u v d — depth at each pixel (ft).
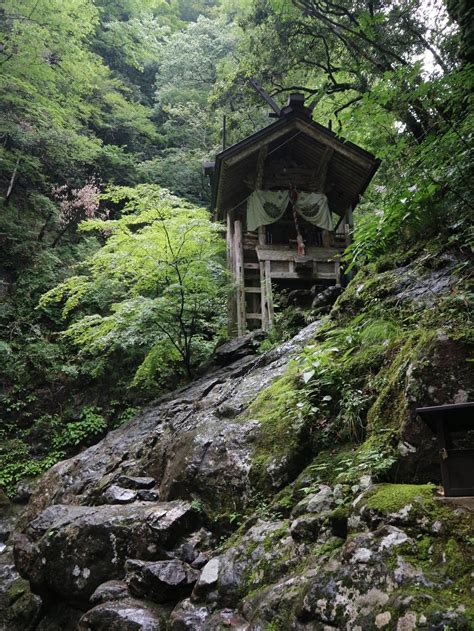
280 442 15.47
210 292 32.37
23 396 38.75
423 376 11.59
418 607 7.64
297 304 34.94
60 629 15.76
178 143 78.18
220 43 82.74
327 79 46.98
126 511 16.42
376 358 15.35
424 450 11.16
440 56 33.17
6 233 48.65
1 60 50.88
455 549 8.27
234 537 13.88
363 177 38.99
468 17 25.95
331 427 14.84
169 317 31.63
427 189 17.93
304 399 16.08
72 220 53.52
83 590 15.28
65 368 38.88
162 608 13.12
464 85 19.56
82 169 60.49
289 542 11.87
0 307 43.60
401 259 19.89
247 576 11.92
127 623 12.49
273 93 48.52
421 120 25.79
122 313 30.09
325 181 40.83
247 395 20.63
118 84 73.82
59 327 45.24
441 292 16.20
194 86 82.58
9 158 54.19
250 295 39.01
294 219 39.81
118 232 31.01
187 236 30.60
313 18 44.29
